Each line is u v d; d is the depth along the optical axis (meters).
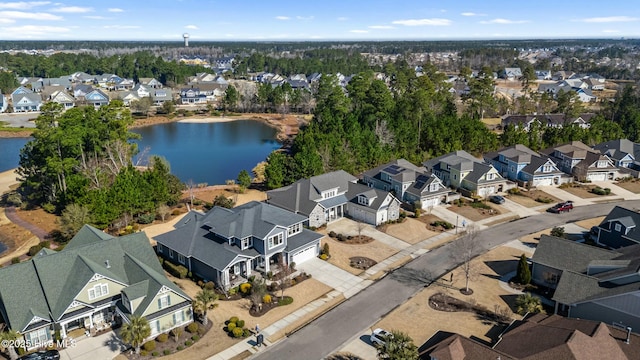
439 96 136.62
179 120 161.25
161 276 44.31
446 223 65.88
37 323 38.53
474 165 80.88
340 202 68.56
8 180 89.75
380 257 56.31
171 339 40.09
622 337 34.84
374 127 113.25
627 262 43.38
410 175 75.50
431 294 47.56
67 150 78.31
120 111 89.31
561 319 37.59
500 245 59.44
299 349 38.97
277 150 119.31
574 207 73.56
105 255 44.72
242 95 179.62
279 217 54.03
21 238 62.59
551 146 101.94
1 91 190.62
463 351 33.44
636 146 96.75
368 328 41.81
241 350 38.81
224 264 47.44
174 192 73.62
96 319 42.00
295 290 48.53
